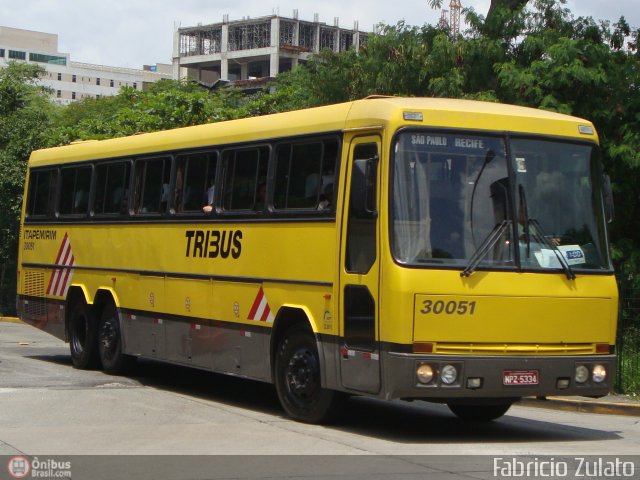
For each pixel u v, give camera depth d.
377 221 10.38
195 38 136.88
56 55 168.88
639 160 18.64
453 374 10.15
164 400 13.13
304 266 11.50
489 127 10.76
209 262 13.27
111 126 30.61
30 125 36.53
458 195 10.49
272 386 15.48
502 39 21.42
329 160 11.32
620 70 19.78
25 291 18.47
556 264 10.75
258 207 12.41
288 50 128.00
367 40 23.56
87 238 16.47
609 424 12.95
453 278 10.25
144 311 14.81
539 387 10.49
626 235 20.52
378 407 13.80
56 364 17.48
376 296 10.32
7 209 34.88
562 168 11.05
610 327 11.05
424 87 22.17
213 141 13.50
